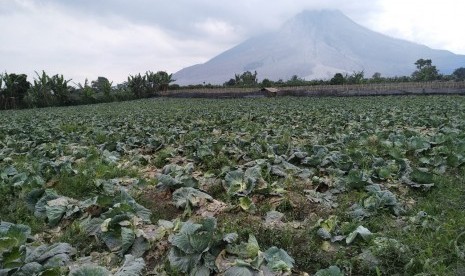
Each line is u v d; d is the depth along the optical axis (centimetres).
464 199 651
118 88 6700
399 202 637
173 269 454
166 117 2331
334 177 762
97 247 545
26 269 417
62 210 627
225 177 729
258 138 1262
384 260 461
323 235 516
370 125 1522
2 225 521
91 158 982
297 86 5781
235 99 4953
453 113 1912
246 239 538
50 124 2123
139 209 614
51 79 5253
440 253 469
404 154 968
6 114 3562
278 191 686
